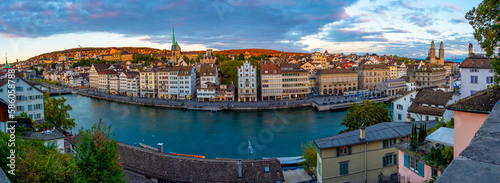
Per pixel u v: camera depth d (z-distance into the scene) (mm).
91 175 25078
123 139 88625
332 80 187000
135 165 45344
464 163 4828
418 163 26234
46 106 81062
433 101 65875
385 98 160250
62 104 85375
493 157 4820
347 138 40000
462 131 19578
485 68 46281
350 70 196125
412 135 27938
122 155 47938
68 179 23188
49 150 27453
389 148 41156
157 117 125250
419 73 199000
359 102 147250
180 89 181750
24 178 21703
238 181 40625
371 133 41531
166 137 90750
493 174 4332
